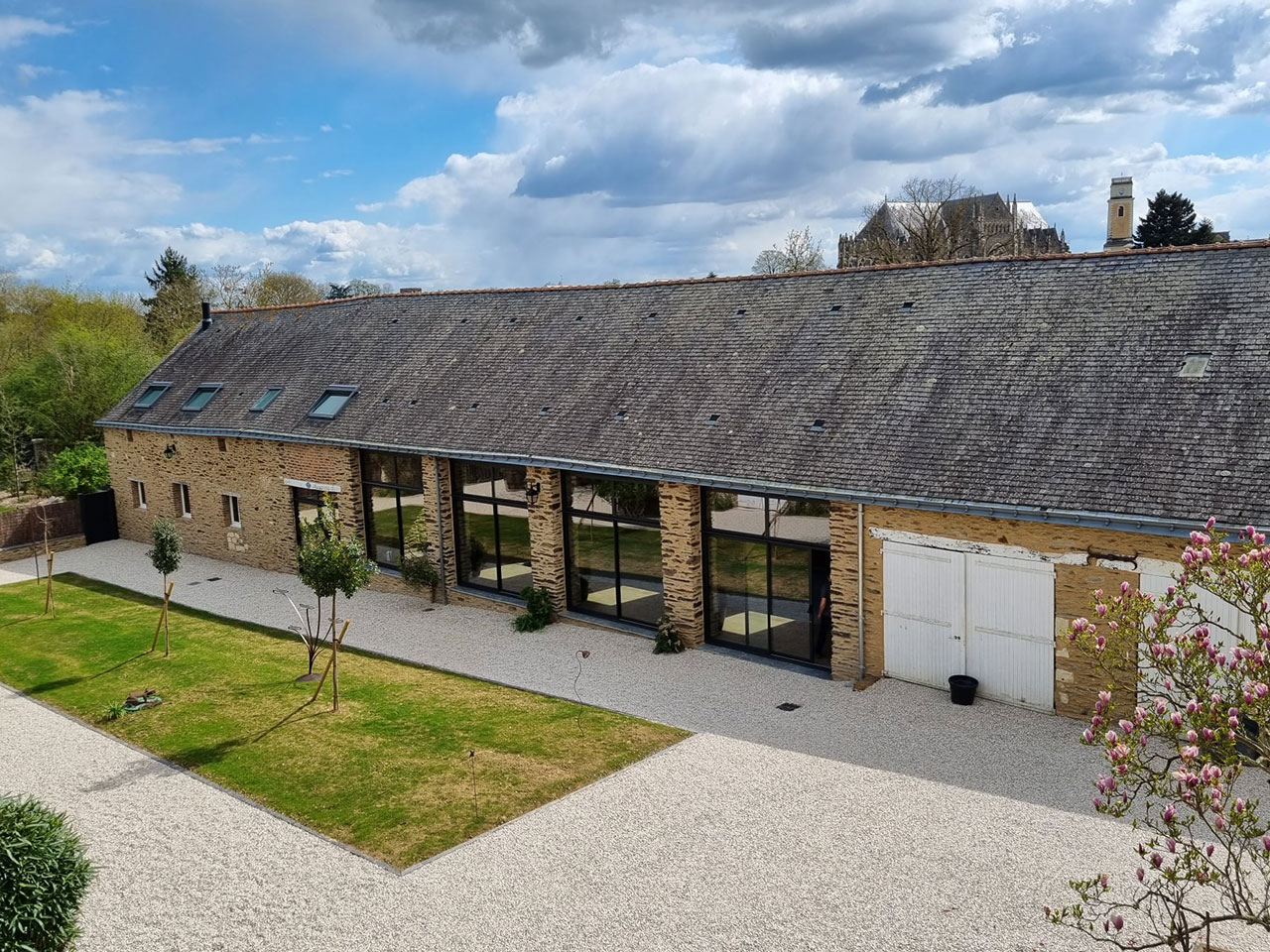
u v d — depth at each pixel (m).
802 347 19.05
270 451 26.55
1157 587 13.22
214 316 34.53
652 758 13.84
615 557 20.09
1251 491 12.60
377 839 11.83
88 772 14.23
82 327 48.09
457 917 10.10
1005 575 14.70
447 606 22.75
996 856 10.85
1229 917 7.38
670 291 22.95
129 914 10.38
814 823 11.75
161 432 29.88
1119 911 9.70
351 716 16.02
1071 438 14.52
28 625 22.66
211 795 13.27
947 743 13.87
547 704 16.25
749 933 9.63
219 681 18.09
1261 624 6.98
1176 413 14.02
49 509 31.31
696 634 18.72
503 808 12.47
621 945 9.52
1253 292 14.88
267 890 10.80
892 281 19.31
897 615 16.05
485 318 25.94
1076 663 14.21
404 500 23.78
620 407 20.22
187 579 26.72
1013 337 16.58
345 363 27.41
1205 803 7.08
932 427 15.95
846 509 16.27
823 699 15.84
